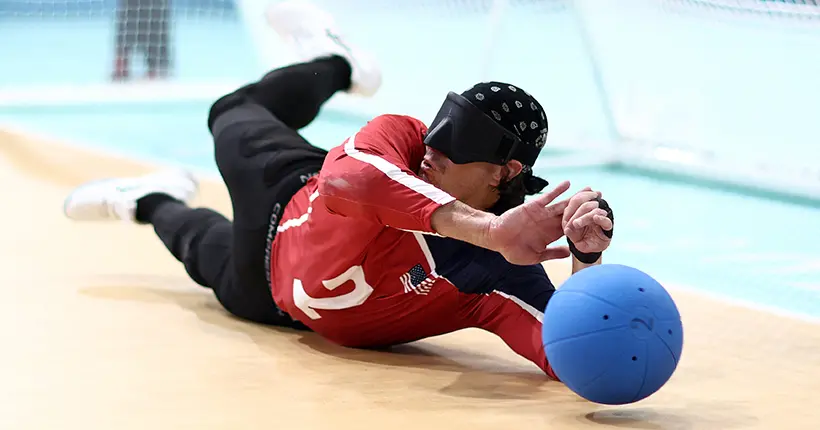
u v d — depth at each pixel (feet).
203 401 12.43
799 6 32.14
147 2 56.49
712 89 38.78
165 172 21.07
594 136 42.39
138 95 53.78
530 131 13.37
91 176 32.40
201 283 18.10
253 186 16.28
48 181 31.24
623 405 12.73
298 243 15.17
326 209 14.12
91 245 22.63
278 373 13.83
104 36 84.07
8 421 11.55
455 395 12.97
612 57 40.50
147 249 22.62
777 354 15.65
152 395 12.62
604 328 11.33
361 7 49.49
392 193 12.17
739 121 38.17
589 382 11.51
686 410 12.59
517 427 11.66
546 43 52.54
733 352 15.70
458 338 16.66
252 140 16.80
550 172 38.93
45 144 34.37
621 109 40.98
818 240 27.73
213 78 62.18
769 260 25.05
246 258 16.22
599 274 11.69
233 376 13.58
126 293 18.44
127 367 13.84
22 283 18.63
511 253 11.65
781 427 12.03
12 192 28.60
